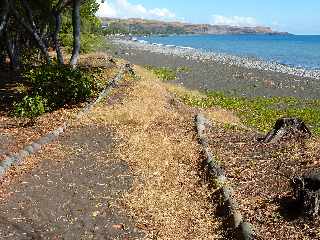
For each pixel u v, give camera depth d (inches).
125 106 703.7
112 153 511.5
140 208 375.9
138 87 870.4
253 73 1622.8
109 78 984.9
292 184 360.2
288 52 3747.5
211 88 1238.3
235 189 393.7
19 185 421.4
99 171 459.5
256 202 364.5
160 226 346.0
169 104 778.8
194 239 323.9
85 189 415.8
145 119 642.2
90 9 1275.8
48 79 714.8
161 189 411.8
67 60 1403.8
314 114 892.0
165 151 508.4
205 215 358.3
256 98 1088.2
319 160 444.1
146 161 482.0
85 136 573.3
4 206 378.6
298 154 477.4
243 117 840.3
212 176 420.8
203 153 498.0
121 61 1518.2
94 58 1478.8
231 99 1025.5
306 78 1531.7
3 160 461.7
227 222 337.7
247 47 4670.3
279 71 1754.4
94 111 677.9
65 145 537.3
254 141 553.0
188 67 1755.7
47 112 688.4
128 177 444.1
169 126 619.5
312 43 6136.8
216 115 763.4
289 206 350.3
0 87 917.8
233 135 596.1
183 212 366.0
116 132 588.7
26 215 364.5
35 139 551.5
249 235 306.2
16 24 1091.9
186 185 418.9
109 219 360.5
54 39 927.7
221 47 4520.2
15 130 598.2
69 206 381.4
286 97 1119.0
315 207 329.1
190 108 794.2
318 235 307.4
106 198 397.1
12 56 1149.1
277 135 543.2
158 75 1396.4
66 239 331.0
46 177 442.0
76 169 464.4
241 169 445.1
